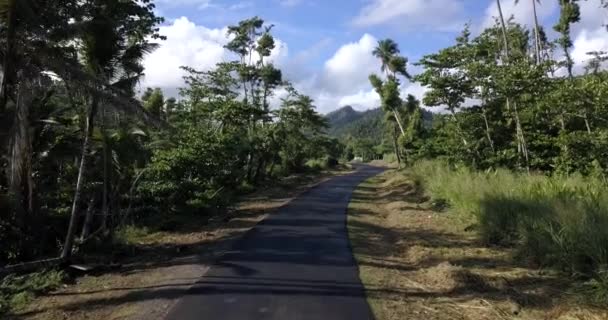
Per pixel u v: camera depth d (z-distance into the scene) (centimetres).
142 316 647
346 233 1220
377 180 3291
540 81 1648
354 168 5362
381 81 4575
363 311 637
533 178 1437
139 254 1073
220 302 678
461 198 1400
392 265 895
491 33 2073
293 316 619
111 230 1205
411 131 3753
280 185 2823
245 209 1761
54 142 1191
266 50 3105
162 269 909
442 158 2339
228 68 2652
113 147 1258
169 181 1634
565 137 1426
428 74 1989
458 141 2052
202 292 725
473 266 853
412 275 823
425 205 1670
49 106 1221
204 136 2056
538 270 805
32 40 930
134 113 981
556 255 803
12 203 1047
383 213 1612
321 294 709
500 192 1259
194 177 1861
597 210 874
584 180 1314
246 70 2830
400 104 4538
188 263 939
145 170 1527
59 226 1250
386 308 649
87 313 679
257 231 1248
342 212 1619
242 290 731
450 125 2109
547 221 922
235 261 920
